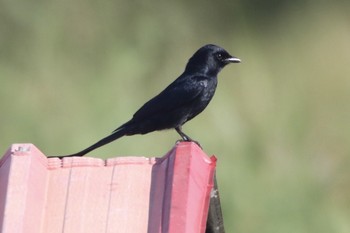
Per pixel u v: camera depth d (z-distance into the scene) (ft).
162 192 27.30
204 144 55.62
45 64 58.90
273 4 62.44
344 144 57.47
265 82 58.39
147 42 60.13
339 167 56.95
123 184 27.76
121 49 59.52
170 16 61.11
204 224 26.91
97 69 58.80
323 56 59.98
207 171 27.89
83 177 27.96
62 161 28.43
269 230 54.29
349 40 60.34
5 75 58.49
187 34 61.00
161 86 58.59
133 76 58.49
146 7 61.31
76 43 59.88
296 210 54.90
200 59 37.88
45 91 58.03
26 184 26.96
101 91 57.77
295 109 57.88
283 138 57.00
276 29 60.95
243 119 56.90
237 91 57.72
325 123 57.88
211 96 37.76
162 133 55.98
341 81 59.31
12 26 60.23
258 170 55.72
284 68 59.57
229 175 55.01
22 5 60.44
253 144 56.29
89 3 60.75
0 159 28.43
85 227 26.89
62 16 60.54
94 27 60.23
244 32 61.16
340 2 61.67
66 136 56.65
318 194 56.03
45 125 57.00
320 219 55.01
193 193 26.86
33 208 26.76
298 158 56.39
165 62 59.52
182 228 25.80
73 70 58.80
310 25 61.16
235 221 54.24
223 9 62.08
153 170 28.04
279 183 55.52
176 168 27.20
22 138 56.65
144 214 27.04
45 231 26.76
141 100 57.77
